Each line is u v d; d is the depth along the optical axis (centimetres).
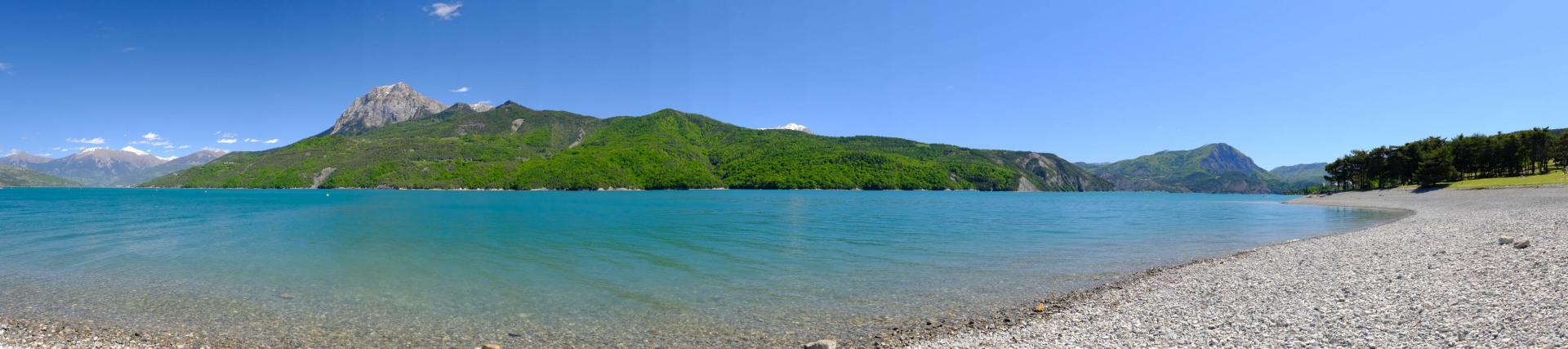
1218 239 3822
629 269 2594
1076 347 1218
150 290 2075
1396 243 2569
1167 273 2233
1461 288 1466
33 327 1539
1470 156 10212
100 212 7331
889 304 1830
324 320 1658
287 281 2280
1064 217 6650
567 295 2009
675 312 1752
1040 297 1883
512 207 9512
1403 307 1332
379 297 1980
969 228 4847
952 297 1925
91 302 1873
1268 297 1598
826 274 2434
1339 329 1209
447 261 2861
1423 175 9700
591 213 7419
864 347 1356
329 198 14550
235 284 2217
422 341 1454
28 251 3170
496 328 1579
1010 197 18725
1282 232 4284
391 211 7981
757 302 1889
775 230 4703
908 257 2934
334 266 2677
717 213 7406
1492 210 4909
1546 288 1340
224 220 5838
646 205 10288
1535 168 10631
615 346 1414
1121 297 1781
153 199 13600
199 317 1677
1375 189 11919
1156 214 7119
